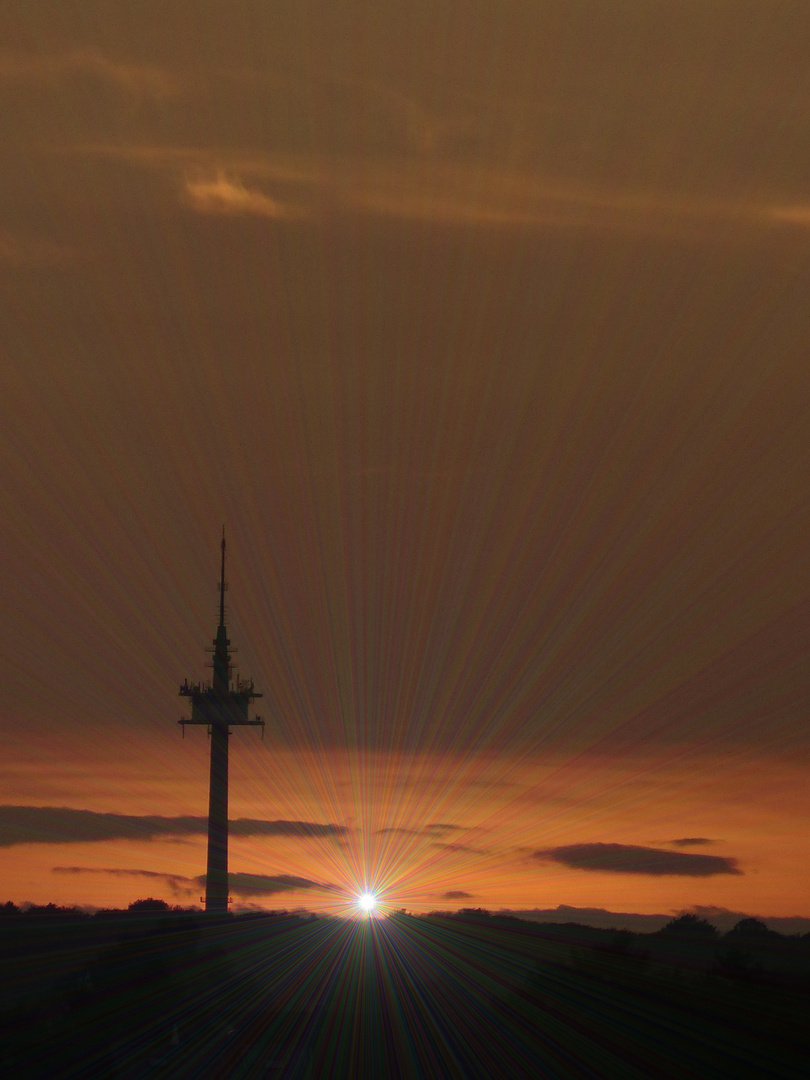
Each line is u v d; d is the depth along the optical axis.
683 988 92.06
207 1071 101.81
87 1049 105.31
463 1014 102.25
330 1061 101.56
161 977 117.06
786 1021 85.12
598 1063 89.00
